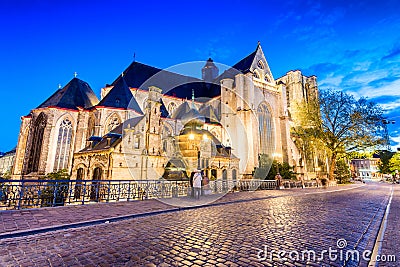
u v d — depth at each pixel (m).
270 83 37.12
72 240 4.37
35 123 27.08
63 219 5.93
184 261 3.34
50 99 31.20
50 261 3.34
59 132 26.31
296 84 46.47
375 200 11.77
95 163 17.81
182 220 6.29
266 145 31.86
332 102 28.97
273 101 35.94
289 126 36.56
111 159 16.17
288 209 8.31
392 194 15.91
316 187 24.17
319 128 29.11
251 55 39.53
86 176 18.34
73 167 20.09
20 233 4.62
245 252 3.72
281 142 34.34
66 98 28.41
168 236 4.65
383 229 5.45
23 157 28.08
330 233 4.91
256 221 6.14
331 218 6.59
